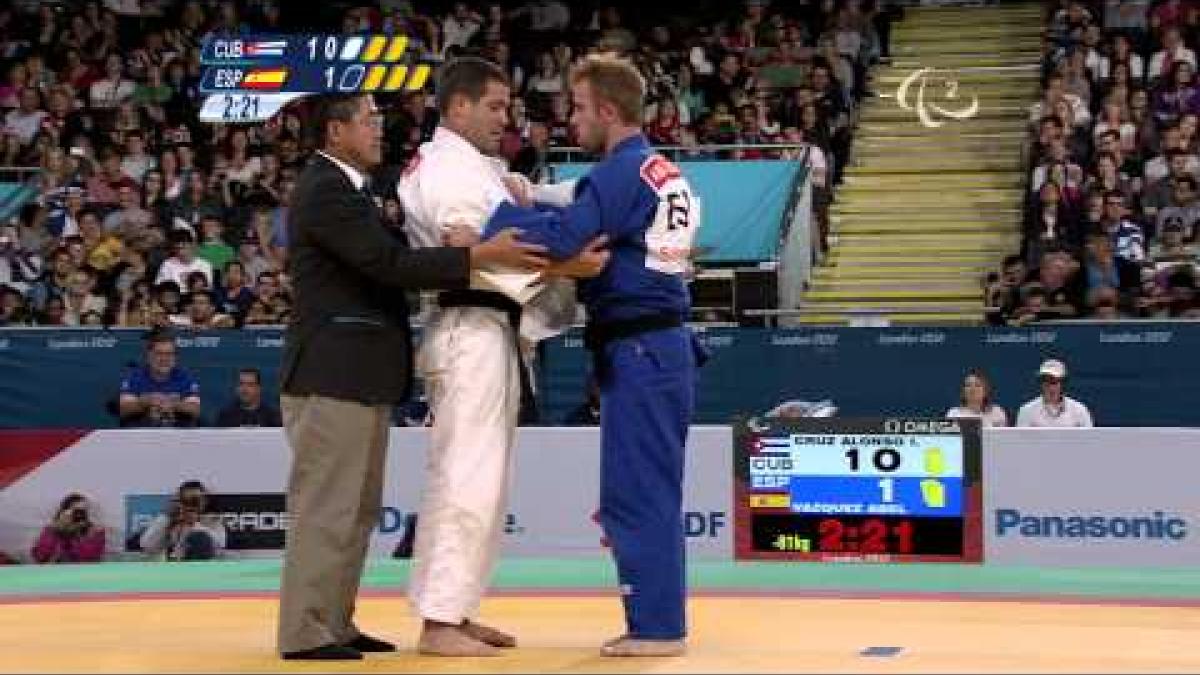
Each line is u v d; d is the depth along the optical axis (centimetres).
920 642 750
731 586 1090
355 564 723
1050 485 1312
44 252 2148
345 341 704
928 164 2427
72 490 1445
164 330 1619
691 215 712
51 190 2253
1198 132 2155
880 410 1598
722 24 2678
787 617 868
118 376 1683
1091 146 2164
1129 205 2073
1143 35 2405
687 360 707
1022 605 941
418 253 693
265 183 2259
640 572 693
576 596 1012
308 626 689
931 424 1281
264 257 2138
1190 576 1178
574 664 663
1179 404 1541
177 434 1439
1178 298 1706
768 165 2000
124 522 1439
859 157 2473
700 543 1369
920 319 2062
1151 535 1298
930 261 2236
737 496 1324
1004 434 1324
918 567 1248
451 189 705
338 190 702
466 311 714
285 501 1425
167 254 2105
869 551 1292
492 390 711
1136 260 1862
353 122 720
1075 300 1770
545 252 684
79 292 2030
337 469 701
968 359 1584
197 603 977
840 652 709
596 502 1390
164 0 2767
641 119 722
